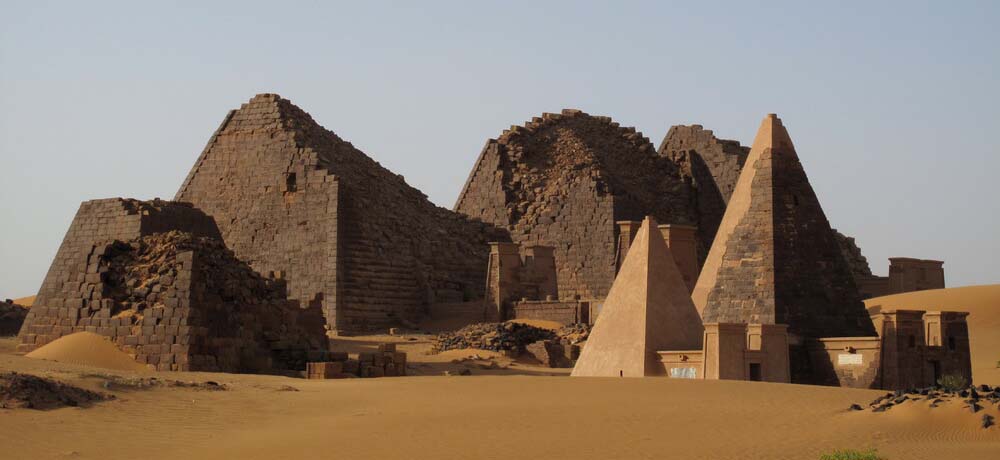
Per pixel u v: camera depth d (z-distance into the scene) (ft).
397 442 112.27
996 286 282.97
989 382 198.59
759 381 148.66
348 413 128.77
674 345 160.56
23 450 110.42
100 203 277.64
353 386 147.33
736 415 120.47
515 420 120.26
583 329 236.43
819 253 172.35
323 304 287.48
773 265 169.07
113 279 184.85
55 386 130.52
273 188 309.22
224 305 181.06
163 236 190.80
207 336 176.24
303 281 295.07
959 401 114.32
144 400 132.98
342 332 268.41
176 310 175.73
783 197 172.86
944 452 102.89
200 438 118.01
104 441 115.34
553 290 286.87
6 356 163.84
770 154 174.19
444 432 115.85
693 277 204.23
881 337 157.79
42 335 186.19
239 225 312.09
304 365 184.55
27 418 120.67
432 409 128.26
